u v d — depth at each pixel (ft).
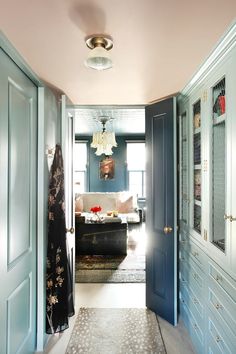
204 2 3.46
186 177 7.72
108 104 8.71
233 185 4.50
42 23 3.89
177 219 8.02
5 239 4.82
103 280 11.19
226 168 4.80
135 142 23.97
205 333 5.93
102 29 4.06
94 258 13.91
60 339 7.18
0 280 4.61
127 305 9.09
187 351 6.68
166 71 5.81
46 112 6.90
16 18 3.76
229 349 4.64
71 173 8.39
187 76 6.12
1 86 4.61
